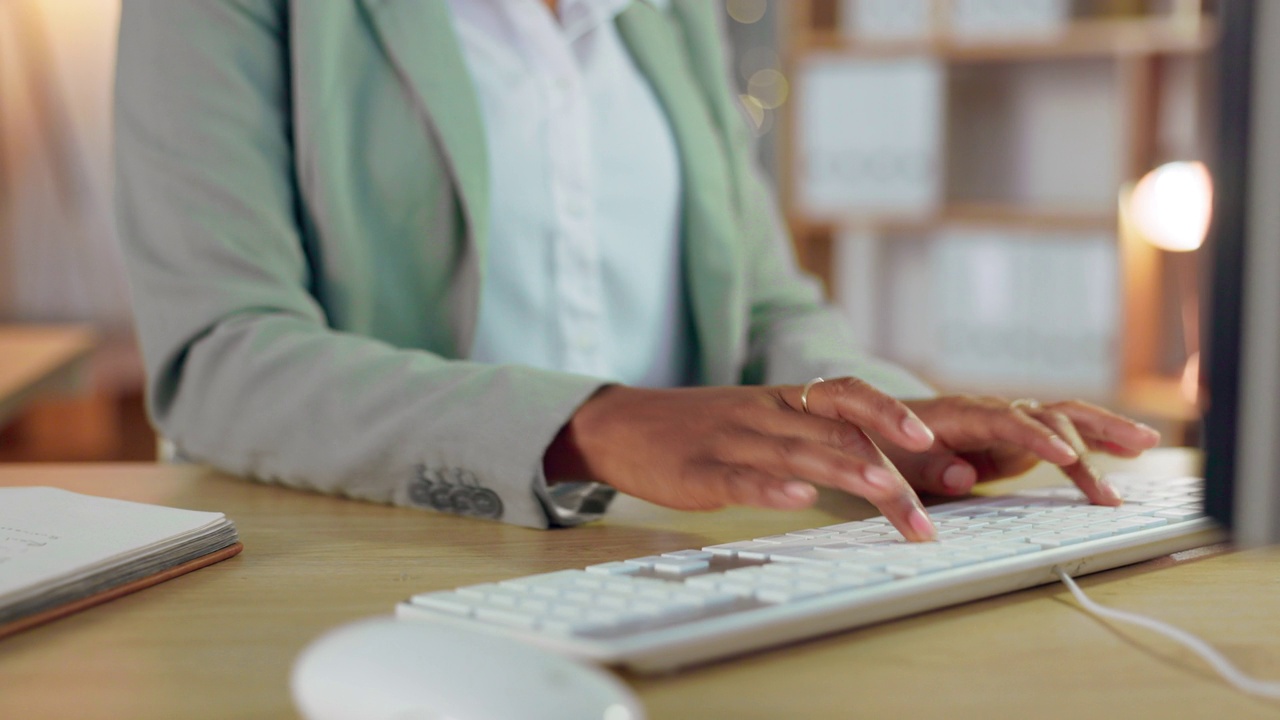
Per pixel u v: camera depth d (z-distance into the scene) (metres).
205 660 0.43
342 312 0.89
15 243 2.66
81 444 2.36
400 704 0.32
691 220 1.06
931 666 0.42
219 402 0.76
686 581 0.46
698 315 1.06
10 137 2.63
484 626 0.41
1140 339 2.76
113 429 2.42
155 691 0.40
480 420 0.66
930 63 2.77
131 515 0.58
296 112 0.87
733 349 1.04
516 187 0.98
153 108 0.83
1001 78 2.88
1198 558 0.58
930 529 0.53
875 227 2.87
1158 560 0.58
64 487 0.78
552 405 0.64
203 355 0.77
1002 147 2.90
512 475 0.64
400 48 0.89
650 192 1.05
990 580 0.50
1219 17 0.48
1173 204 2.38
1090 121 2.81
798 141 2.90
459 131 0.89
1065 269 2.66
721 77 1.14
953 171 2.94
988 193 2.92
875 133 2.82
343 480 0.71
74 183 2.65
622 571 0.48
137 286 0.82
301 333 0.77
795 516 0.70
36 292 2.67
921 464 0.72
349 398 0.71
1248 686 0.39
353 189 0.89
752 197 1.15
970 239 2.75
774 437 0.56
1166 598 0.51
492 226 0.98
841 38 2.87
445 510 0.69
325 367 0.73
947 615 0.48
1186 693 0.40
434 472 0.68
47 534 0.54
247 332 0.77
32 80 2.62
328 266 0.89
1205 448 0.51
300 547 0.61
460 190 0.90
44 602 0.48
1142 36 2.60
